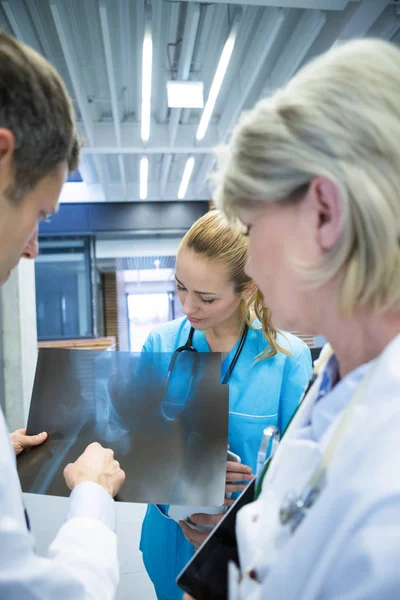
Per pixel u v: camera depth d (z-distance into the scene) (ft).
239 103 14.10
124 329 50.57
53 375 2.95
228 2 8.96
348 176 1.34
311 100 1.41
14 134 1.67
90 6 11.00
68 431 2.85
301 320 1.63
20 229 1.87
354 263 1.41
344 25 10.57
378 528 1.07
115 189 25.75
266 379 3.29
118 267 39.11
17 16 10.03
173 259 37.65
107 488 2.42
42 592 1.61
